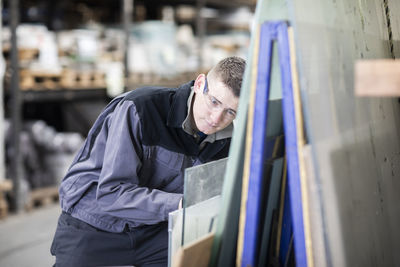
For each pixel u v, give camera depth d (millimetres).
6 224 4898
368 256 1411
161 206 1875
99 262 2180
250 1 8242
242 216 1229
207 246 1271
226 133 2166
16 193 5168
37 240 4500
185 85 2105
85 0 7121
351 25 1570
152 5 8109
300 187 1176
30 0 6309
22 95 5125
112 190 1945
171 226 1298
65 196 2191
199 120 2006
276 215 1521
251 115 1191
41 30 5270
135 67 6348
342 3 1522
